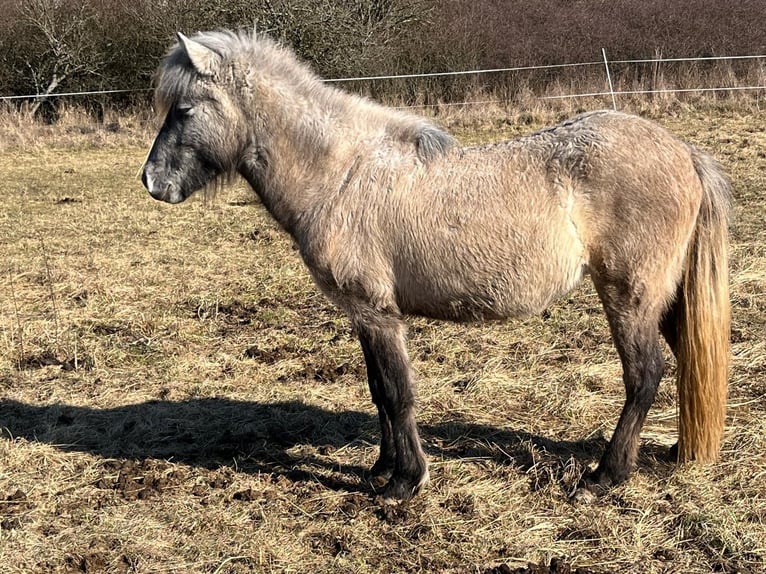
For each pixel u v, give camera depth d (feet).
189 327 20.48
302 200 12.23
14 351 19.16
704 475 12.51
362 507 12.49
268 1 55.26
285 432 15.10
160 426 15.49
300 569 11.04
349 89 55.06
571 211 11.32
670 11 60.23
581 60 57.98
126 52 58.54
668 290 11.73
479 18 60.70
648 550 11.01
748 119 45.50
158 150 12.54
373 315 12.10
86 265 25.73
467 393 16.16
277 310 21.57
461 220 11.46
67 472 13.85
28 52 58.39
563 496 12.42
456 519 11.98
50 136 50.34
